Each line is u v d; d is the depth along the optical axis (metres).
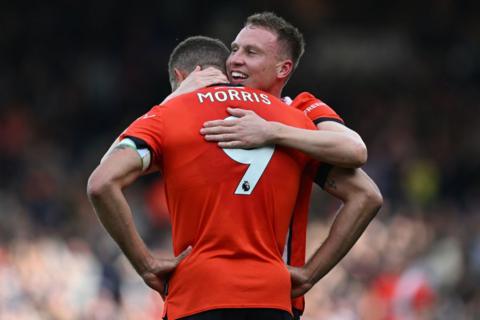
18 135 69.50
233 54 16.42
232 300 14.52
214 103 15.25
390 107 72.94
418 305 41.88
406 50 78.88
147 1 79.50
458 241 46.53
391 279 42.66
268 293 14.66
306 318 39.69
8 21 78.56
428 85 76.00
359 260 43.84
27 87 75.06
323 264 15.66
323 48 78.50
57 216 55.22
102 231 48.22
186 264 14.77
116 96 75.19
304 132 15.20
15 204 55.03
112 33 79.00
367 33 79.62
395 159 65.25
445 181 65.94
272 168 15.06
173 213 15.14
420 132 70.12
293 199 15.36
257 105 15.44
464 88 76.06
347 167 15.49
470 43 78.50
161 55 77.12
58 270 42.00
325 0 81.00
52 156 67.19
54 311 40.28
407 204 59.69
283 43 16.30
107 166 14.58
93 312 41.03
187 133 14.97
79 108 74.12
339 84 76.19
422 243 45.06
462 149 68.75
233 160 14.90
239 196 14.84
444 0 80.44
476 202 61.38
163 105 15.30
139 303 41.91
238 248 14.70
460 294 44.91
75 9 79.62
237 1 79.12
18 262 41.56
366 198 15.67
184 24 78.44
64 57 77.88
